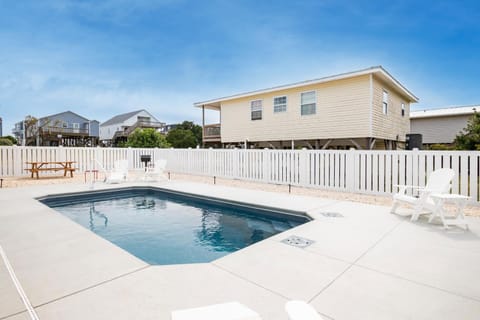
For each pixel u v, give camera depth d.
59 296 2.12
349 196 6.62
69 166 11.10
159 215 5.74
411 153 6.20
